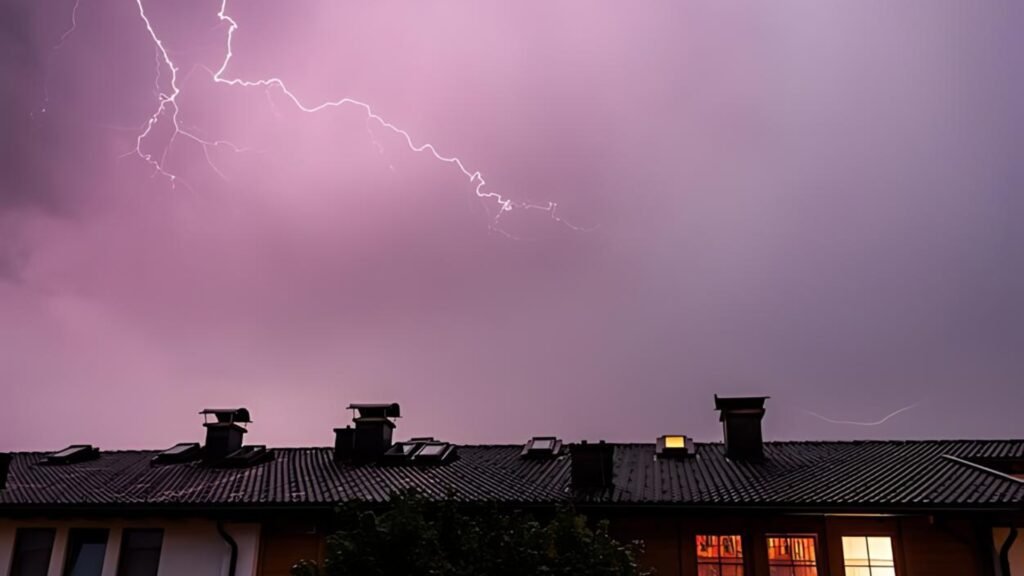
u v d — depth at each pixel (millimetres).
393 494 9961
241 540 12883
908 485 12086
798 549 12188
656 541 12461
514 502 12258
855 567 11922
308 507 12500
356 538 9359
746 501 11828
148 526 13352
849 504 11500
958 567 11547
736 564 12242
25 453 17906
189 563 12961
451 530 9531
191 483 14156
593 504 12125
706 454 15133
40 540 13523
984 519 11352
